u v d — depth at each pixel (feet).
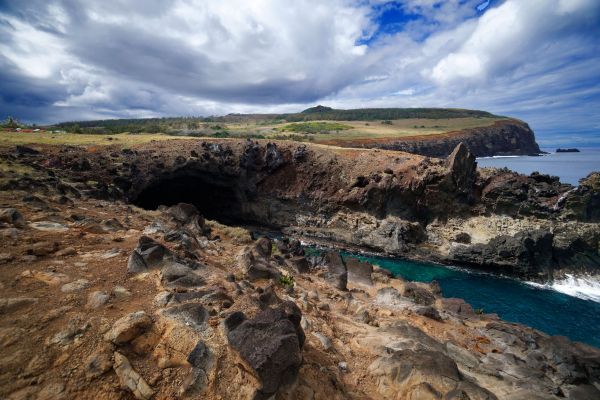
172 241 47.78
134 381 21.50
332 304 53.06
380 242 152.87
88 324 24.56
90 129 335.88
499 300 107.14
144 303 29.01
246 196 196.34
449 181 152.87
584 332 87.71
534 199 142.31
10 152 144.87
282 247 82.58
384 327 44.45
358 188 174.40
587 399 35.42
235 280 40.01
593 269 127.13
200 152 191.42
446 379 30.22
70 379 20.52
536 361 43.37
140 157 173.78
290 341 23.91
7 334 22.38
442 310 63.57
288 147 212.23
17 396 18.81
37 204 53.88
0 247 34.63
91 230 46.11
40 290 28.25
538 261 125.80
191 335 25.27
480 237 143.74
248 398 21.68
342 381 29.84
